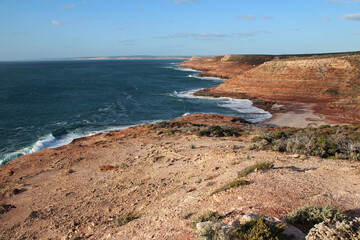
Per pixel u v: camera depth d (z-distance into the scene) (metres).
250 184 8.27
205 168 12.99
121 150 21.86
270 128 32.19
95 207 12.02
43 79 106.50
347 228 4.12
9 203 14.02
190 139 23.34
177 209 8.05
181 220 7.00
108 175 16.36
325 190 7.26
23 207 13.35
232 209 6.66
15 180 17.34
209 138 23.30
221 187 8.88
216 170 12.02
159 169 15.40
